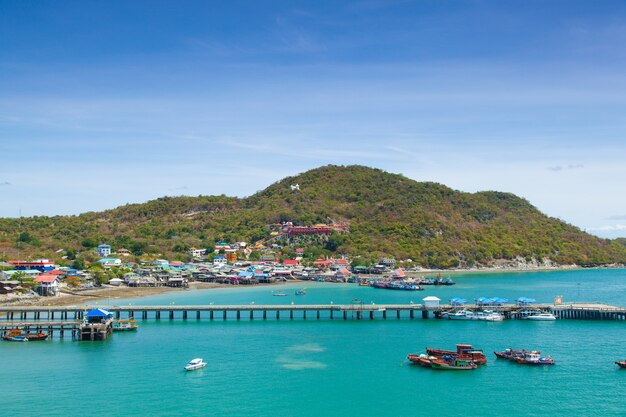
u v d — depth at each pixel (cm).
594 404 9694
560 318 17788
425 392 10281
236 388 10431
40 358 12456
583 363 12150
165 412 9256
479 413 9312
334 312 19225
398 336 14862
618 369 11681
